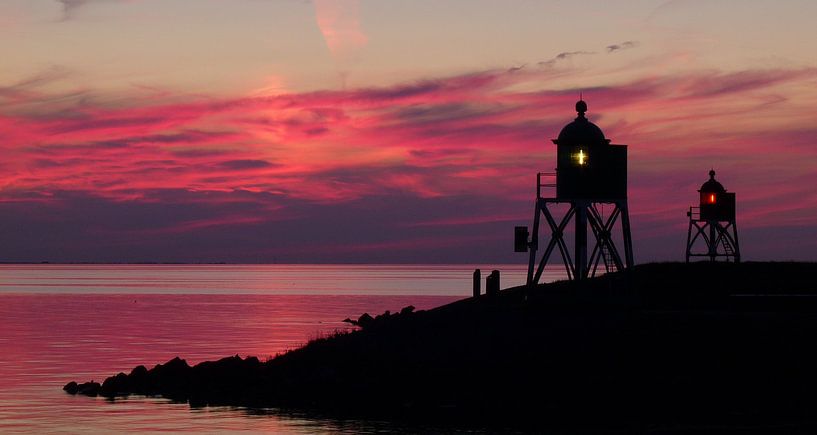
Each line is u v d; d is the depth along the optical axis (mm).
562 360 139625
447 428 117750
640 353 138250
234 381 155125
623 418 117875
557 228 189500
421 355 153125
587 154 185250
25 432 122500
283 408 134750
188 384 156375
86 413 136000
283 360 165250
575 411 122000
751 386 123562
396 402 133375
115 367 192625
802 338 137875
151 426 125062
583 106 190125
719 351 135625
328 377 146875
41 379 174000
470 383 136500
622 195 187250
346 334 183750
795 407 116625
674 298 179375
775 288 191750
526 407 124938
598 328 152500
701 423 113062
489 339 155625
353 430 118812
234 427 123188
